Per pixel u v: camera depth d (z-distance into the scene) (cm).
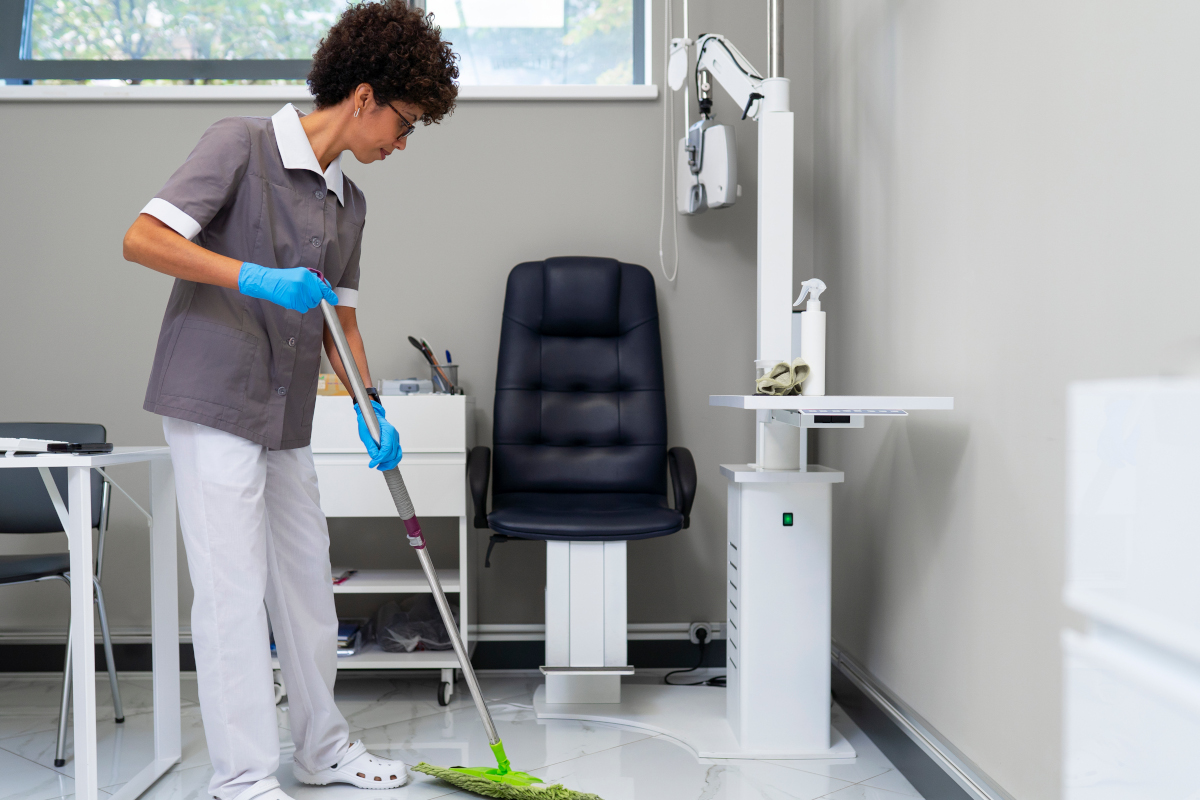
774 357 200
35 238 264
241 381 153
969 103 162
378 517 255
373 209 269
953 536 166
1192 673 96
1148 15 108
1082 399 122
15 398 264
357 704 234
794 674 191
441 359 270
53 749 200
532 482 247
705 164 247
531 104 272
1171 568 100
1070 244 126
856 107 229
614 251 272
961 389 164
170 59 278
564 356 253
